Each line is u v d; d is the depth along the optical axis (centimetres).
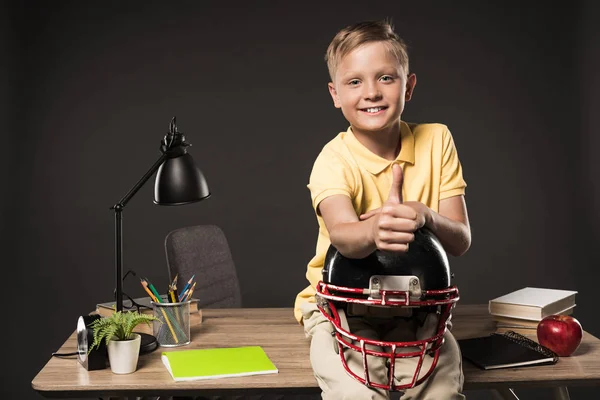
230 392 152
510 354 164
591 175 359
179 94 353
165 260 351
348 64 165
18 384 343
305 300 190
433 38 356
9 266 344
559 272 359
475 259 360
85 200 349
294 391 152
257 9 354
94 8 349
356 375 142
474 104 358
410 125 192
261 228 356
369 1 354
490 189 359
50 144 347
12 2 342
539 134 358
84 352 163
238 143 355
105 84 349
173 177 196
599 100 356
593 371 156
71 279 347
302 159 355
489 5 356
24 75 345
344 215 165
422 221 137
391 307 143
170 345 179
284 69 354
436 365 145
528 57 357
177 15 352
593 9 354
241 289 355
